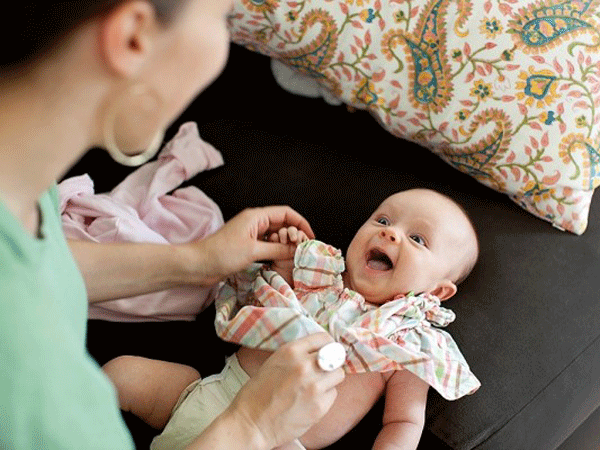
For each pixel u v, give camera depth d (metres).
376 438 0.95
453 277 1.08
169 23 0.46
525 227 1.19
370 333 0.96
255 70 1.44
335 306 1.02
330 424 0.96
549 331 1.06
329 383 0.80
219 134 1.34
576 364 1.05
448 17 1.19
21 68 0.46
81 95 0.48
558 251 1.16
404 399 0.96
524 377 1.01
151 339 1.07
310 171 1.26
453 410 0.96
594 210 1.24
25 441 0.48
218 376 0.97
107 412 0.55
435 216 1.07
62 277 0.62
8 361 0.45
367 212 1.20
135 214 1.16
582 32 1.17
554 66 1.15
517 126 1.16
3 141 0.49
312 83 1.37
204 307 1.11
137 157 0.56
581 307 1.10
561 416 1.04
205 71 0.51
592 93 1.15
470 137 1.19
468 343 1.03
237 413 0.79
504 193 1.23
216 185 1.26
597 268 1.15
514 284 1.10
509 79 1.16
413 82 1.21
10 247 0.48
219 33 0.50
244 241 1.00
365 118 1.36
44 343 0.47
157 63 0.49
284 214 1.07
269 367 0.81
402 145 1.32
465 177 1.27
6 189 0.51
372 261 1.08
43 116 0.48
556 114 1.14
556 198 1.17
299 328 0.94
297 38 1.24
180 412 0.94
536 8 1.18
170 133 1.45
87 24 0.44
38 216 0.61
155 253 0.94
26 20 0.43
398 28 1.21
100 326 1.07
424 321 1.02
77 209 1.13
